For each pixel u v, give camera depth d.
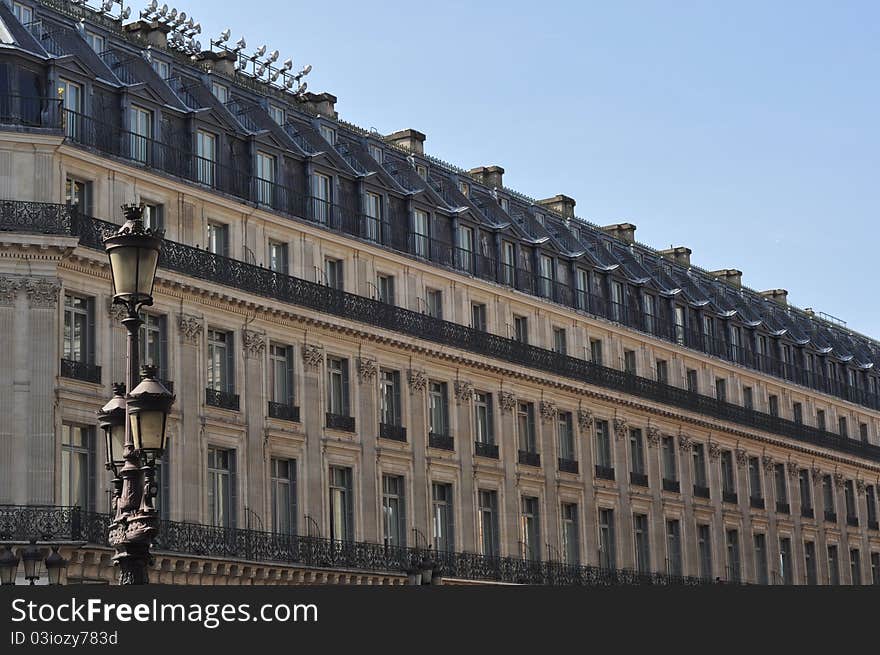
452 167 78.75
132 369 27.75
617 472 82.75
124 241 27.91
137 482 27.59
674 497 87.19
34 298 54.53
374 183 69.88
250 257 63.25
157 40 66.44
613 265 85.44
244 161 63.81
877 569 108.75
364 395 67.56
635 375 84.25
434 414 71.88
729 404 92.56
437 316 72.69
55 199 55.47
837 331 113.81
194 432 59.47
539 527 76.38
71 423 55.41
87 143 57.19
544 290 79.44
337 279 67.69
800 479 101.50
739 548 92.88
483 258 75.81
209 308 60.97
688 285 94.62
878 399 113.25
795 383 102.38
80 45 60.22
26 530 52.91
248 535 60.41
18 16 58.78
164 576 57.00
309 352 65.12
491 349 73.88
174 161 60.53
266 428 62.69
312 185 66.75
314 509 64.38
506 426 75.38
